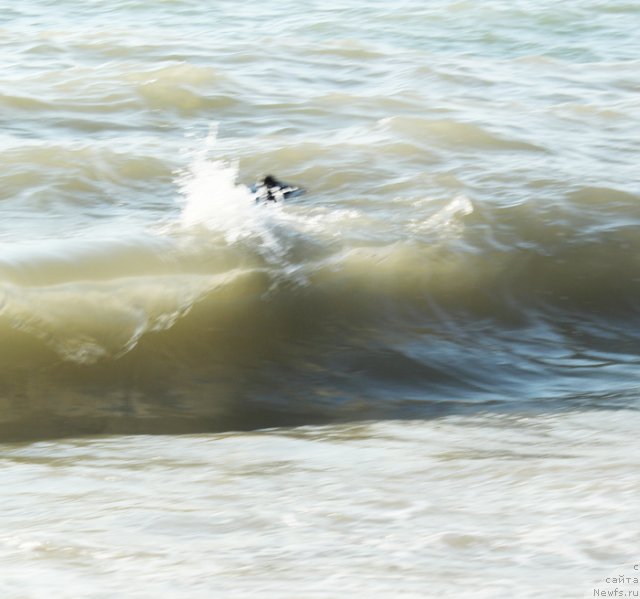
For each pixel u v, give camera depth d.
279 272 24.97
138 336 22.28
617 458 15.46
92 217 28.72
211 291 23.92
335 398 21.17
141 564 11.23
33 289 22.36
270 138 36.25
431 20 62.59
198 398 20.89
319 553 11.54
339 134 36.94
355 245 26.67
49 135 36.25
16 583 10.67
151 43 51.47
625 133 38.19
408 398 21.22
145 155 33.31
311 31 59.56
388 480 14.57
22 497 14.08
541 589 10.38
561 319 25.31
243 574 10.92
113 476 15.30
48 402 20.25
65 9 63.22
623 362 23.50
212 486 14.55
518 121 39.09
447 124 36.88
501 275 26.38
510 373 22.67
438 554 11.42
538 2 67.19
